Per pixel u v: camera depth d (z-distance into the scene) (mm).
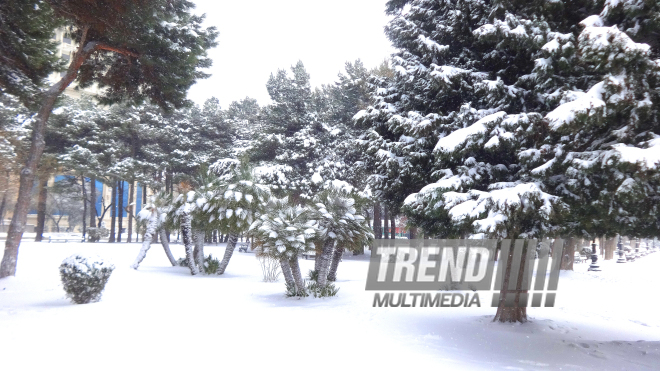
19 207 15055
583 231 6891
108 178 44781
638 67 4855
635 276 21797
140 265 19922
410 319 8969
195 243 18906
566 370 5695
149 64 14930
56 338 6414
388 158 9734
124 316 8359
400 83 10961
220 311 9234
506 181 7598
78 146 39750
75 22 13586
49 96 15664
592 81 6188
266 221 11828
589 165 5141
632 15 5113
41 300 10516
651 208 5570
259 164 38062
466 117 7508
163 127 45688
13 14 12391
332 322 8352
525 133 6109
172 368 5105
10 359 5258
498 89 7062
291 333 7227
